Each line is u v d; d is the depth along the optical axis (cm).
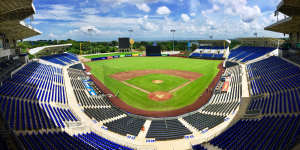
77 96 3203
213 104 2952
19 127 1708
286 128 1742
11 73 3406
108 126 2198
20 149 1234
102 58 9094
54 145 1513
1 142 1270
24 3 1933
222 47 9531
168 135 2006
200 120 2370
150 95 3519
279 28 4622
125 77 4991
